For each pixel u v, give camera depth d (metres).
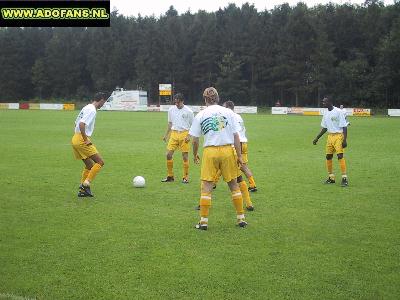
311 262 5.08
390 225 6.61
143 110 59.12
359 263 5.05
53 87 81.56
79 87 80.81
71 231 6.26
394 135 24.09
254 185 9.24
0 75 80.75
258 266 4.96
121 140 20.66
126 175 11.33
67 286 4.43
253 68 71.19
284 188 9.60
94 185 9.89
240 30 71.94
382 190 9.34
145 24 81.25
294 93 67.88
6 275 4.68
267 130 27.42
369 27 65.12
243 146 9.19
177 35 75.19
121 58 77.12
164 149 17.23
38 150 16.17
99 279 4.60
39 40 84.00
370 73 62.59
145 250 5.48
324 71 63.53
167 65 74.00
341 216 7.16
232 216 7.24
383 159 14.42
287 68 65.44
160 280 4.58
